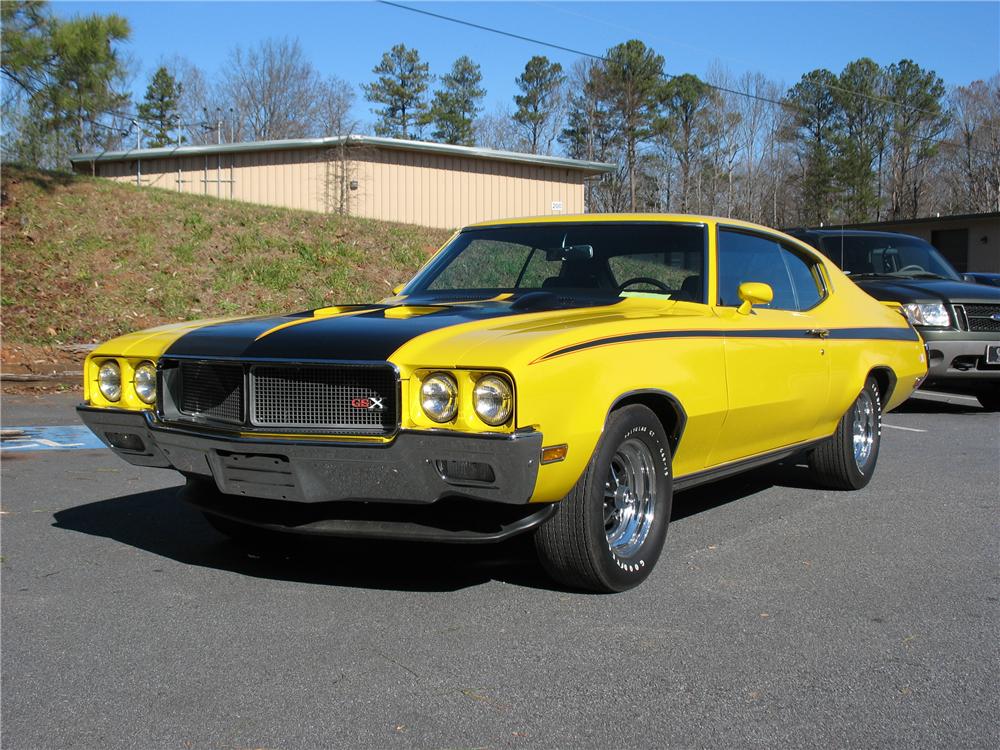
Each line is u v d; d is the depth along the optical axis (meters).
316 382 3.67
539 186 25.53
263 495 3.83
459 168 24.30
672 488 4.30
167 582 4.19
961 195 61.62
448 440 3.41
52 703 3.01
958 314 9.48
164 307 13.91
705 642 3.52
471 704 3.00
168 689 3.11
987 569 4.48
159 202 17.36
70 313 13.22
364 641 3.51
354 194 23.05
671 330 4.22
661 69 56.94
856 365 5.82
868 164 50.72
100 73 15.17
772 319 5.03
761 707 2.99
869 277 10.06
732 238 5.08
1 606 3.88
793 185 53.94
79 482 6.25
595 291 4.83
